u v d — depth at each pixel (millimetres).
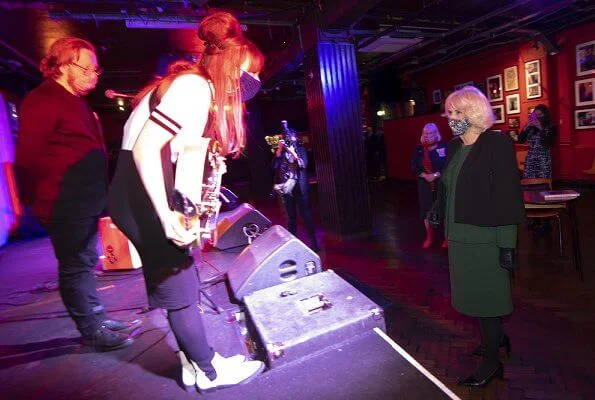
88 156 2094
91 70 2139
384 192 10117
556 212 3941
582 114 7883
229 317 2260
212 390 1514
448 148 2197
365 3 4383
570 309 2979
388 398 1346
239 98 1401
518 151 7738
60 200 1983
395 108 13688
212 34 1353
